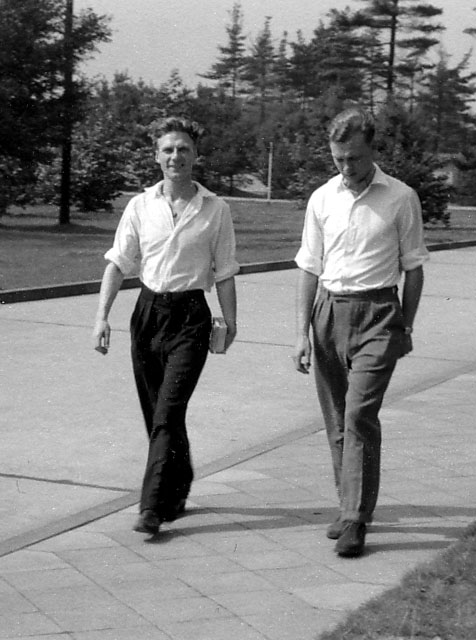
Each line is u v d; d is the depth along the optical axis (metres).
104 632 4.34
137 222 5.57
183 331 5.52
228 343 5.66
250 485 6.39
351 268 5.29
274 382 9.68
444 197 38.41
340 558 5.19
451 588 4.52
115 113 47.53
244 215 42.19
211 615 4.50
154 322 5.54
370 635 4.12
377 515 5.82
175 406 5.50
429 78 81.12
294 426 8.08
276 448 7.25
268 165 63.94
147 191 5.61
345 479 5.29
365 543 5.39
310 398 9.07
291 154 63.12
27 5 30.16
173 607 4.59
